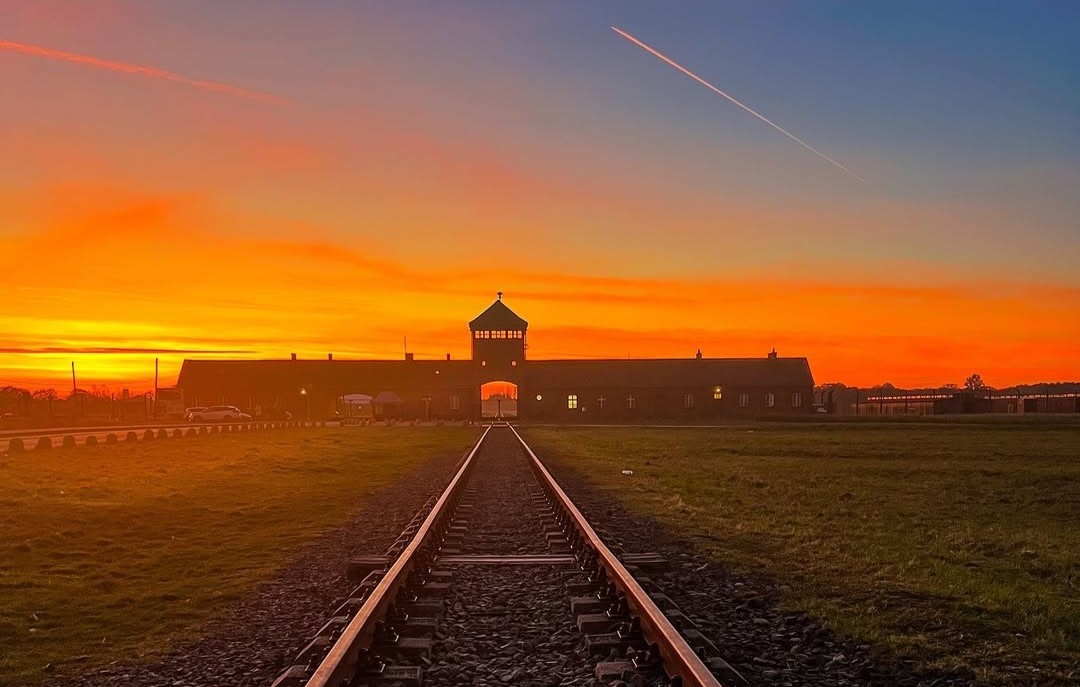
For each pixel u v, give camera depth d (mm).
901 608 8852
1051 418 70812
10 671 6969
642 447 41750
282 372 109875
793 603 8961
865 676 6590
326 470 27734
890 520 16203
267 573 10984
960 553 12508
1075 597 9758
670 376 104750
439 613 8055
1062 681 6562
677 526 14836
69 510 16516
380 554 11688
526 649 6965
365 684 5938
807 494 20578
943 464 30438
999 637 7801
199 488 21359
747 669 6676
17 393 98125
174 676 6762
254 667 6852
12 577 10750
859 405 121125
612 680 6070
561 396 104125
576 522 12852
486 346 106062
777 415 88000
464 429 69938
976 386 167625
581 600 8219
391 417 104375
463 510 16172
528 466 28281
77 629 8320
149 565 11664
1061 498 20297
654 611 6816
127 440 42375
